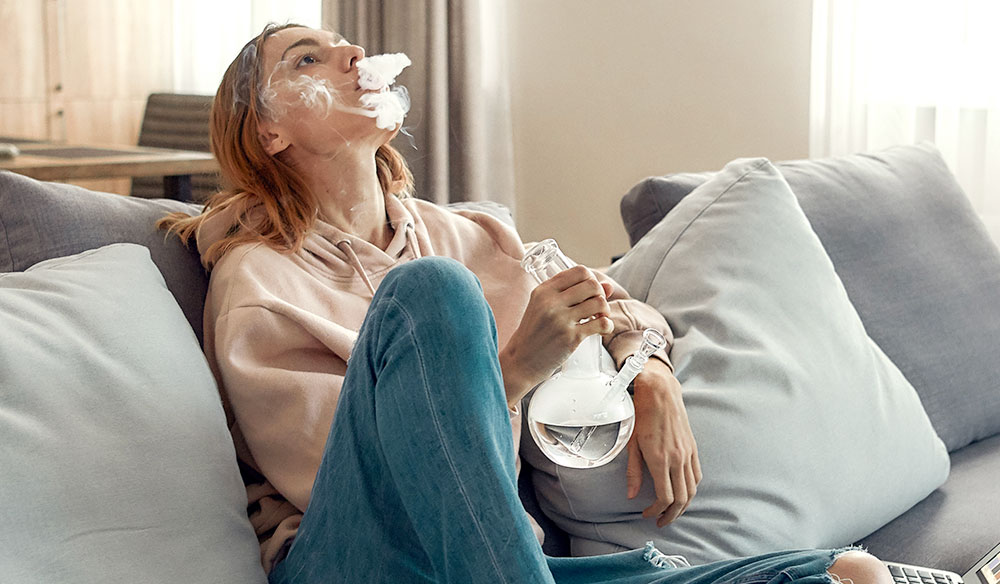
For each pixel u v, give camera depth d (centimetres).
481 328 100
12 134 429
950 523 152
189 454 110
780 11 307
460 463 94
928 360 184
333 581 105
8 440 98
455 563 93
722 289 151
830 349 153
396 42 362
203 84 450
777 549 135
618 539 133
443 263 102
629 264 168
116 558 100
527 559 92
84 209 135
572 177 365
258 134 140
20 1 426
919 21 273
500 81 376
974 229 208
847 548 103
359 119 138
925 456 156
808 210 188
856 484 145
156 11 459
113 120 457
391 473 100
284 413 124
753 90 316
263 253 135
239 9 433
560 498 137
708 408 138
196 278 140
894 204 199
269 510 127
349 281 140
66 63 440
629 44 343
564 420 111
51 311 112
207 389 118
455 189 369
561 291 113
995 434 194
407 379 97
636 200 190
